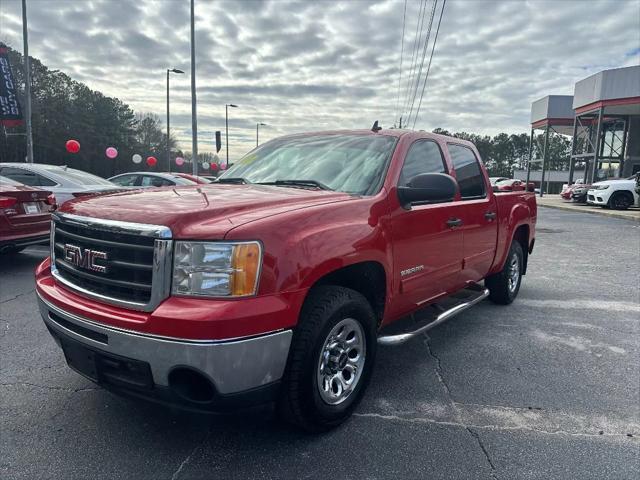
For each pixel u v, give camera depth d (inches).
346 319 110.3
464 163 177.5
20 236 255.6
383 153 139.4
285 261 94.1
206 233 89.5
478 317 209.3
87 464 99.2
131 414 118.6
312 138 164.1
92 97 2379.4
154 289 90.0
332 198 118.6
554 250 407.8
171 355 87.0
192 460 101.3
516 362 159.0
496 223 193.0
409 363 156.9
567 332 190.2
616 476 99.3
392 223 126.8
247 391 91.4
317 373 103.4
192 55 767.1
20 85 1980.8
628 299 243.1
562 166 3196.4
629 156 1282.0
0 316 191.8
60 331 104.4
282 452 104.8
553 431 116.5
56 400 124.9
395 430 115.1
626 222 653.9
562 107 1504.7
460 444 109.9
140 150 2623.0
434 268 148.9
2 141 1784.0
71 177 363.6
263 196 114.7
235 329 86.6
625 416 124.3
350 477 97.2
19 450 103.4
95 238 99.9
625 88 1095.0
